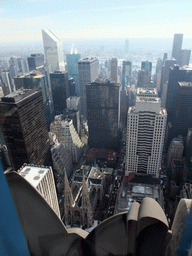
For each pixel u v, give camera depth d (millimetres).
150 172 192750
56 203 135375
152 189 174000
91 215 168750
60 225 19500
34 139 173625
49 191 122500
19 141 158000
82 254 20266
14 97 147125
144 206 18094
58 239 19578
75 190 197500
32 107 166750
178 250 16766
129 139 183000
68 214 172500
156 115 166000
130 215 17875
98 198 198500
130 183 181250
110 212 186500
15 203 17422
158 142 176750
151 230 17484
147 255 18047
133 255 18781
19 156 163750
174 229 17547
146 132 176250
